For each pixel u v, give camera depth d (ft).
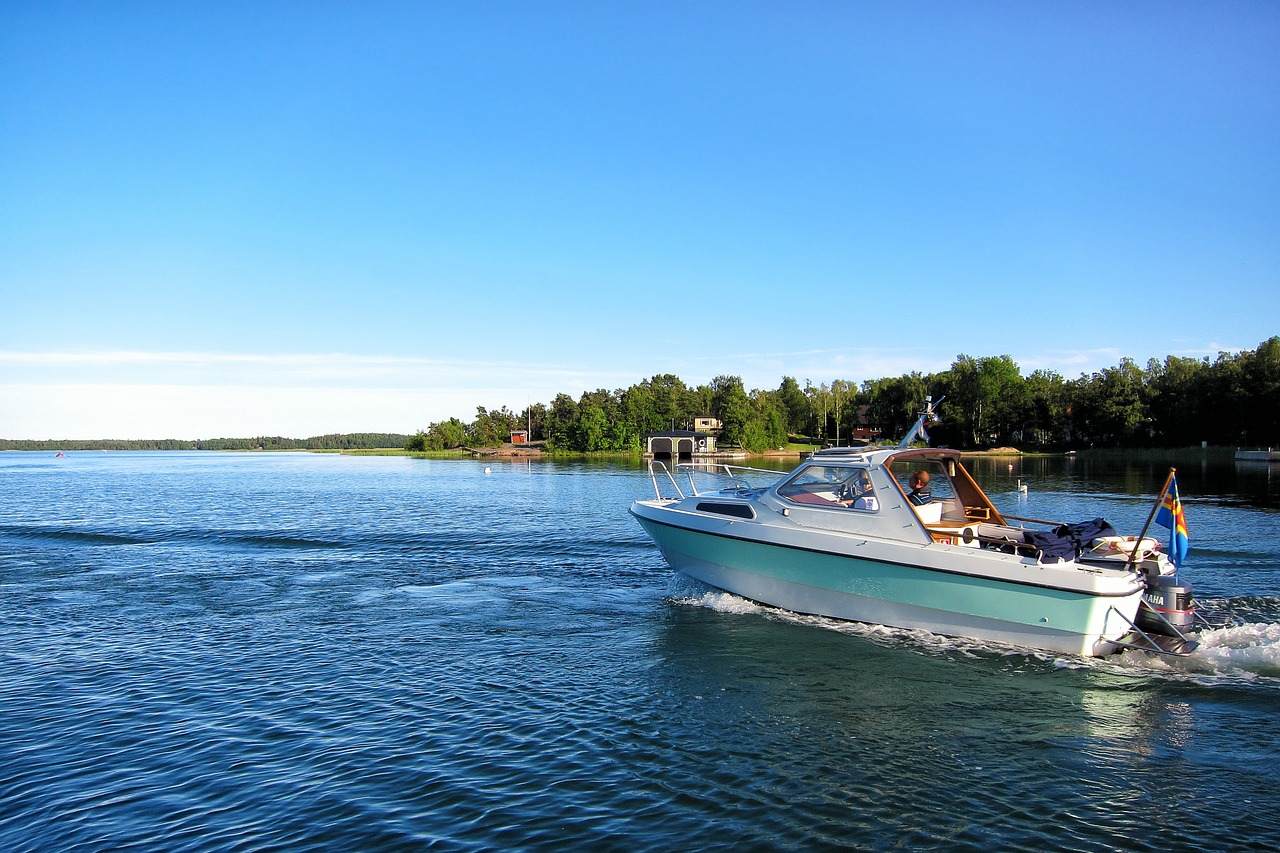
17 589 46.50
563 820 19.44
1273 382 225.56
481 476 178.19
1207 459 220.02
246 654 33.27
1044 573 29.84
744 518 38.06
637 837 18.65
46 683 29.66
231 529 73.00
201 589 46.29
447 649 33.78
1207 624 33.01
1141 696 27.09
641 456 320.29
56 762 22.95
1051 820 19.31
